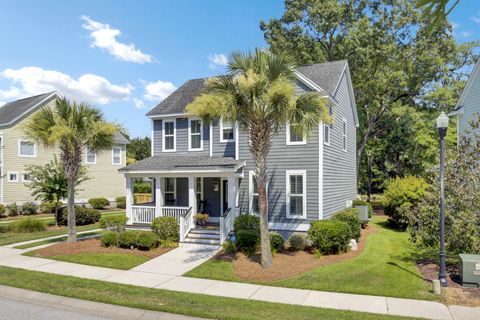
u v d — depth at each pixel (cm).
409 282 948
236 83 1095
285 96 1033
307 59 3009
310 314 728
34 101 2997
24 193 2800
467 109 1798
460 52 2938
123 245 1438
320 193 1523
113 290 909
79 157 1529
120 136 3488
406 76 2789
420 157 2712
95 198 3156
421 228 1128
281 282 973
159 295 866
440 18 183
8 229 1980
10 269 1137
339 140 1892
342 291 891
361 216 1884
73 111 1480
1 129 2706
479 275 884
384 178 3541
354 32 2745
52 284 963
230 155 1794
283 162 1594
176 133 1969
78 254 1338
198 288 934
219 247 1423
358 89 2938
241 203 1669
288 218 1574
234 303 802
